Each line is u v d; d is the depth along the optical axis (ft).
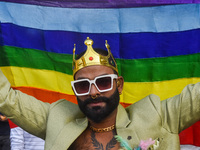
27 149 10.34
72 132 6.80
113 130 6.74
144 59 8.95
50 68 9.21
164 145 6.44
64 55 9.11
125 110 7.11
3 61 9.19
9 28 9.00
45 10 9.01
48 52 9.12
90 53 6.59
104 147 6.58
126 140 6.46
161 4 8.72
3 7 8.93
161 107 6.79
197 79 8.81
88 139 6.73
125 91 9.20
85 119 7.00
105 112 6.38
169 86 8.96
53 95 9.32
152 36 8.84
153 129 6.48
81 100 6.48
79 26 9.02
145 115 6.68
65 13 9.01
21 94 7.29
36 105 7.31
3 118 12.07
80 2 8.96
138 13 8.84
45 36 9.07
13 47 9.11
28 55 9.15
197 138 8.87
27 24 9.02
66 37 9.07
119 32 8.95
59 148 6.70
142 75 9.02
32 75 9.27
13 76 9.27
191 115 6.43
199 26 8.63
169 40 8.80
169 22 8.75
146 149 6.15
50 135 6.93
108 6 8.91
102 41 9.03
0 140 12.00
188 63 8.79
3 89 7.13
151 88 9.04
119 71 9.13
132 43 8.94
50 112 7.24
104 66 6.59
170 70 8.89
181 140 9.00
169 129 6.53
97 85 6.37
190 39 8.71
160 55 8.87
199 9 8.59
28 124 7.24
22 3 8.96
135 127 6.57
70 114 7.23
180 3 8.64
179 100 6.57
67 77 9.18
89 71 6.50
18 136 10.28
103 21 8.96
